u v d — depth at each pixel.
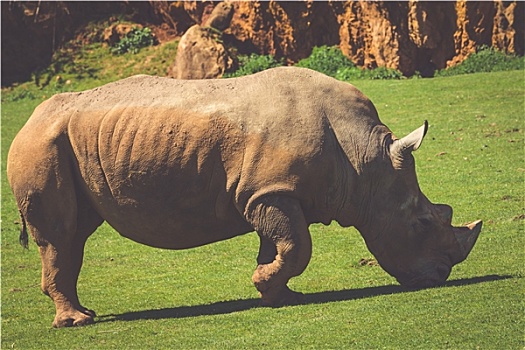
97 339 44.72
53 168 46.88
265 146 44.66
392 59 111.69
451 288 45.78
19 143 47.66
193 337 43.06
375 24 112.50
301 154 44.59
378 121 47.25
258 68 115.38
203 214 46.12
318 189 45.31
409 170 46.47
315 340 40.56
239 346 40.97
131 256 63.66
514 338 38.91
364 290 48.53
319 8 118.75
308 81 46.41
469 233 47.75
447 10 110.12
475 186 68.75
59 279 47.75
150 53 126.50
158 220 46.47
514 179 69.19
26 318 51.53
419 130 45.22
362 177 45.94
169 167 45.53
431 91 96.31
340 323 42.19
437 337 39.53
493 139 78.81
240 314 45.66
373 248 47.38
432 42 110.56
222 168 45.19
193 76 114.50
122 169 46.12
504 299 43.25
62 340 45.28
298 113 45.28
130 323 46.97
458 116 86.25
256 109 45.28
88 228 48.84
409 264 47.06
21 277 61.44
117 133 46.31
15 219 76.19
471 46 110.38
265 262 45.59
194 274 58.25
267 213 44.53
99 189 46.78
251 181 44.66
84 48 130.75
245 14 121.56
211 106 45.62
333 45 119.12
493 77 98.31
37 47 132.50
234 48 118.81
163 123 45.78
